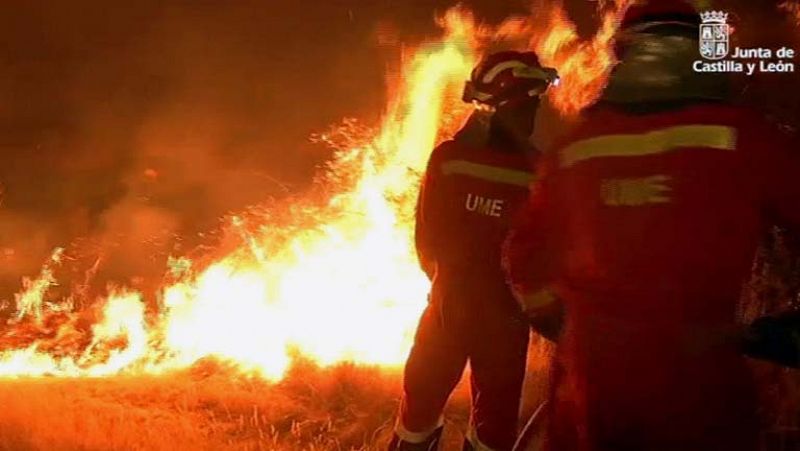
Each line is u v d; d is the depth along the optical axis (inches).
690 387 114.7
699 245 115.2
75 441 213.6
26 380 274.2
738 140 115.7
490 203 180.9
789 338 115.4
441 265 183.9
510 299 181.3
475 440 184.1
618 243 118.3
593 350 119.4
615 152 119.9
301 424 235.9
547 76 186.4
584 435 121.3
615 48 128.0
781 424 163.9
